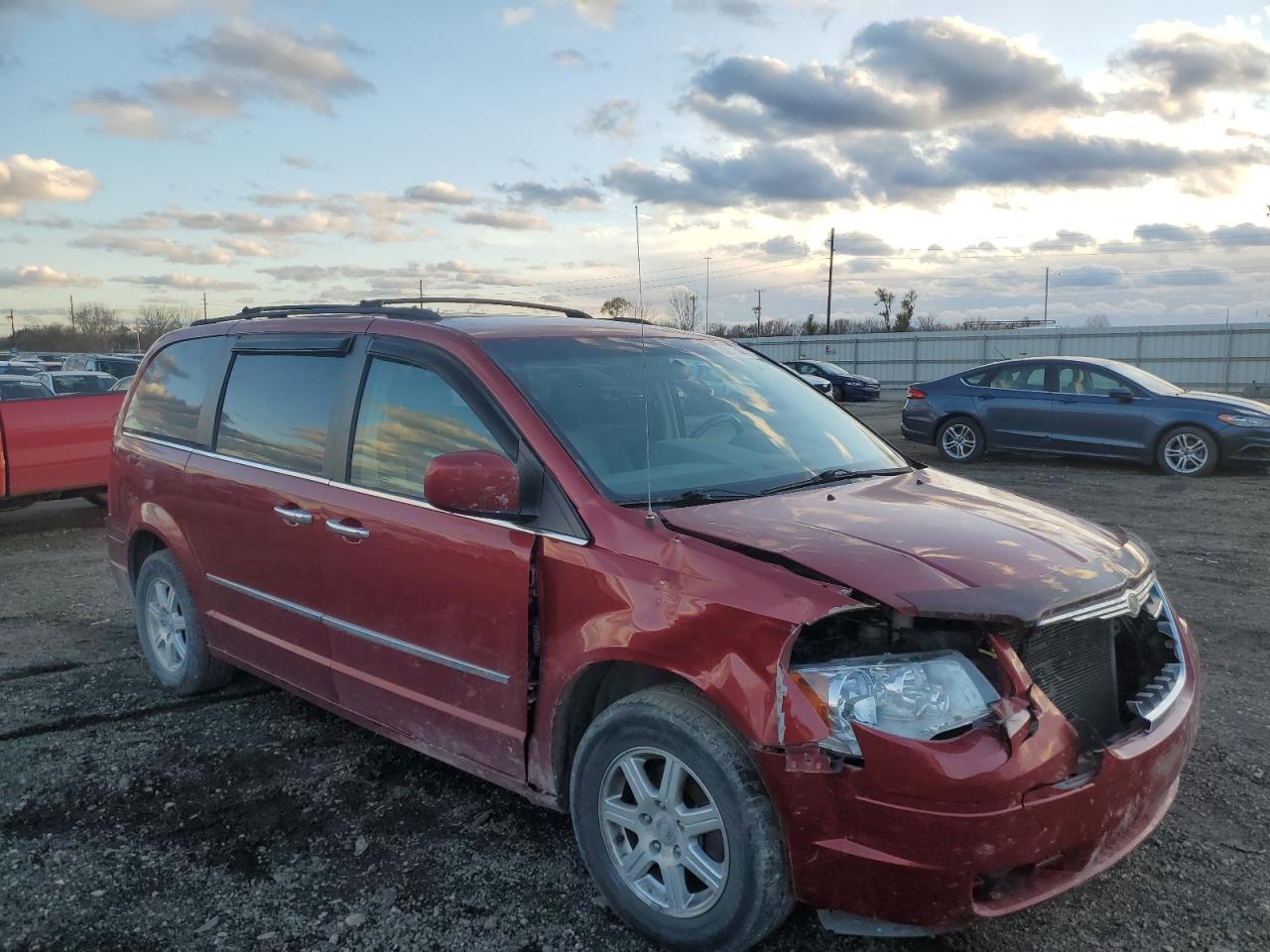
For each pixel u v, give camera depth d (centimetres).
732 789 259
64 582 762
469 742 339
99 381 1609
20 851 345
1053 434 1344
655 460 337
